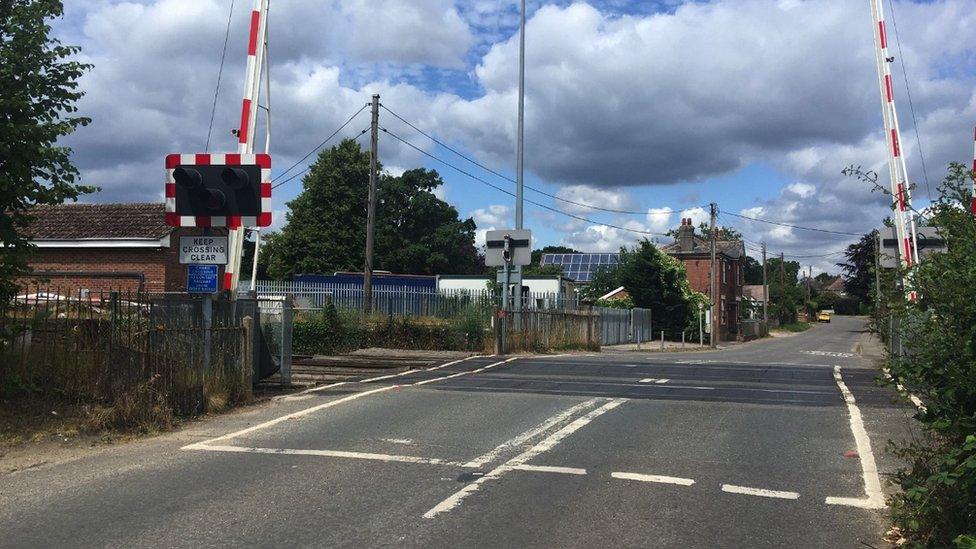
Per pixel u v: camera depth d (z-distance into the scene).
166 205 11.09
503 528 5.38
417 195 58.47
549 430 8.99
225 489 6.34
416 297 24.92
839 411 10.55
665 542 5.16
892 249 15.23
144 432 8.73
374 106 28.91
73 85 9.30
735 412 10.39
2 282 9.32
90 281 25.17
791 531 5.43
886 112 15.86
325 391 12.50
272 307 17.97
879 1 15.91
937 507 4.99
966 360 5.12
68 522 5.48
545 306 27.05
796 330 82.19
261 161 10.88
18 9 8.79
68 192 9.41
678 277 50.81
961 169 5.75
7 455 7.58
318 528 5.35
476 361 18.98
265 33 14.16
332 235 54.72
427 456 7.59
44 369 9.48
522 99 25.41
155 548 4.95
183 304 10.53
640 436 8.67
